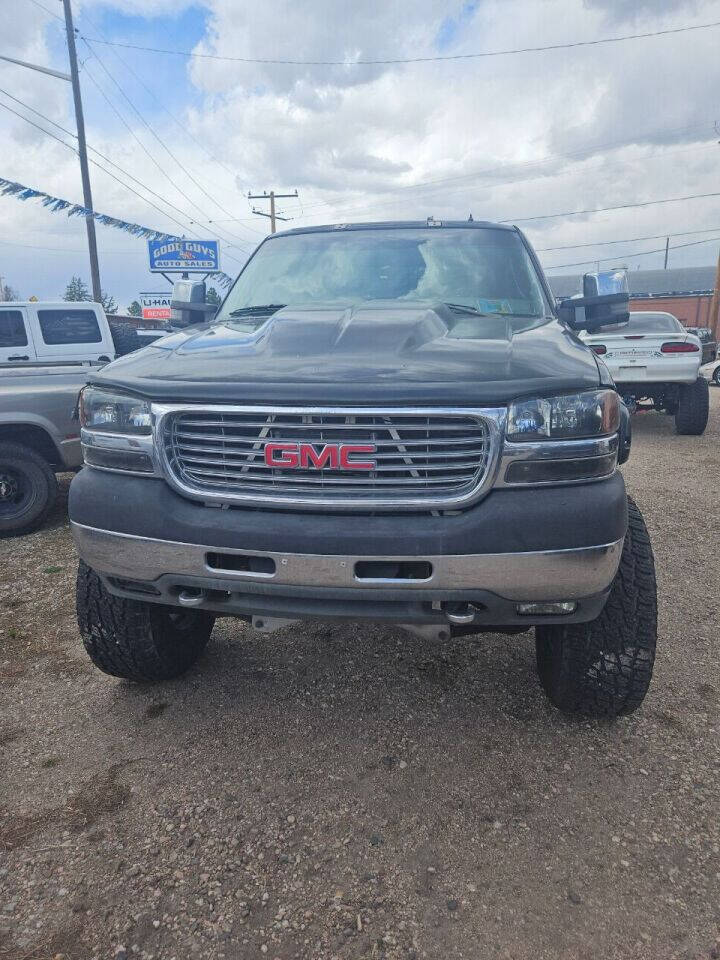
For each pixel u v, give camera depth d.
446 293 3.41
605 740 2.69
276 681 3.15
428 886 2.04
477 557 2.02
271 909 1.96
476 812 2.32
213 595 2.30
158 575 2.25
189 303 3.88
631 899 1.98
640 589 2.45
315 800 2.39
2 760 2.63
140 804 2.38
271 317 2.96
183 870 2.10
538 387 2.05
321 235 3.98
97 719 2.88
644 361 9.28
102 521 2.30
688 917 1.92
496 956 1.81
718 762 2.56
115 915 1.95
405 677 3.17
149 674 3.01
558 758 2.59
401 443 2.05
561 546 2.04
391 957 1.81
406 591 2.07
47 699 3.04
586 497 2.07
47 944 1.86
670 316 10.56
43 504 5.53
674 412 10.48
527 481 2.06
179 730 2.79
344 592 2.09
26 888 2.04
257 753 2.65
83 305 9.98
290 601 2.20
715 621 3.72
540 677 2.99
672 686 3.06
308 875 2.08
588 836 2.21
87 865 2.12
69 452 5.69
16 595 4.27
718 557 4.70
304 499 2.10
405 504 2.06
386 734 2.75
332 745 2.69
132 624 2.78
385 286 3.51
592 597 2.14
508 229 3.86
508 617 2.17
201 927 1.91
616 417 2.18
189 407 2.17
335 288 3.55
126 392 2.30
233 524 2.13
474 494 2.05
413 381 2.07
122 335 10.73
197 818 2.31
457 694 3.02
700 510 5.85
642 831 2.23
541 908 1.96
